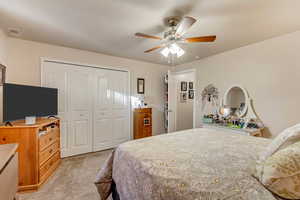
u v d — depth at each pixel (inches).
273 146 37.9
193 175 36.8
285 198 29.4
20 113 79.4
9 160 47.0
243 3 61.8
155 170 39.6
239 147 59.0
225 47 114.2
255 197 29.0
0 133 73.0
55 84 114.7
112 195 65.6
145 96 163.6
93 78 132.0
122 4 63.3
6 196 43.9
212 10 66.9
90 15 72.2
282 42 92.8
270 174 30.9
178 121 185.6
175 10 67.2
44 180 82.4
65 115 119.0
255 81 106.0
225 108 121.5
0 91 86.1
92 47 118.0
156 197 33.3
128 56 142.3
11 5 64.1
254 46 106.1
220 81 129.0
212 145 61.5
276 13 68.8
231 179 35.0
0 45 87.0
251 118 106.7
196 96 150.9
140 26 82.9
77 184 80.5
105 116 138.6
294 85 88.4
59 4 63.6
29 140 75.3
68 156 120.0
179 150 55.1
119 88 146.5
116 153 61.1
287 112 91.3
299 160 29.3
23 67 102.7
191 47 114.3
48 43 110.3
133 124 154.9
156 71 171.9
